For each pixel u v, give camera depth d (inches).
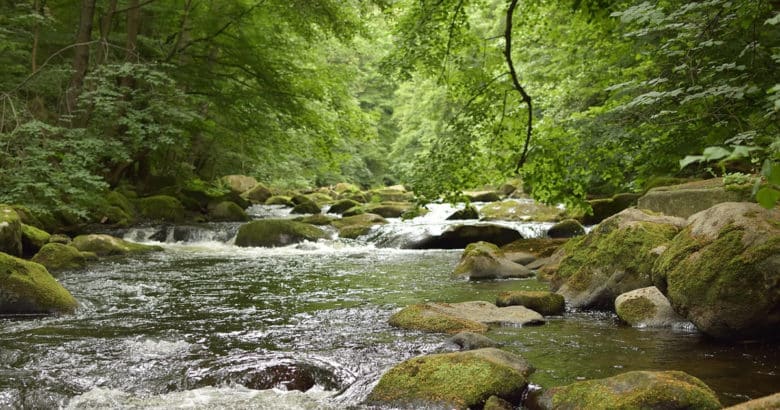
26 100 534.3
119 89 538.6
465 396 141.2
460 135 248.5
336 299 285.1
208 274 371.6
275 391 161.6
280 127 722.2
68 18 677.9
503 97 247.0
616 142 224.2
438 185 244.7
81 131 503.2
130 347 198.7
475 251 358.6
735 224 190.4
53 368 177.9
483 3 272.5
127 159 548.7
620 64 353.1
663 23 201.6
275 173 1137.4
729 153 69.4
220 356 188.2
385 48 665.6
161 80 569.0
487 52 265.6
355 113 689.0
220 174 1106.1
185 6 670.5
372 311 255.4
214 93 692.7
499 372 146.7
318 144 701.3
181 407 149.2
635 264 246.4
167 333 219.1
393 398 147.1
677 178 469.7
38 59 651.5
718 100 191.3
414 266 405.4
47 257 381.4
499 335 206.5
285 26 689.0
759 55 178.9
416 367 153.9
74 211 483.8
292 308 264.1
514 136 251.0
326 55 902.4
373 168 1925.4
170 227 617.6
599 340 197.3
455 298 282.4
